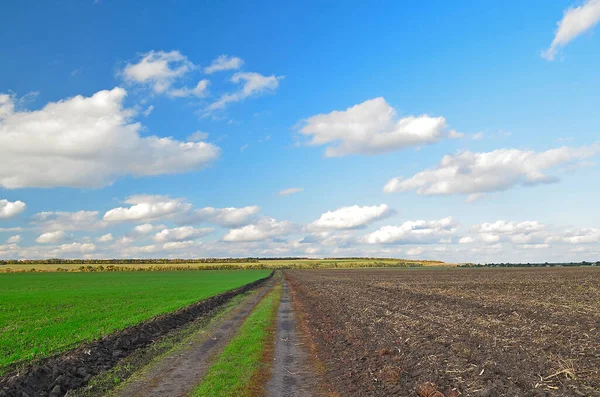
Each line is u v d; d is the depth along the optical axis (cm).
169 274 14462
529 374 1296
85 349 1822
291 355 1841
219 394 1286
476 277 8281
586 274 8419
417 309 3092
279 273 15625
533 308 2925
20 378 1350
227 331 2519
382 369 1490
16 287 7269
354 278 9300
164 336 2383
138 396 1295
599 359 1452
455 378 1303
